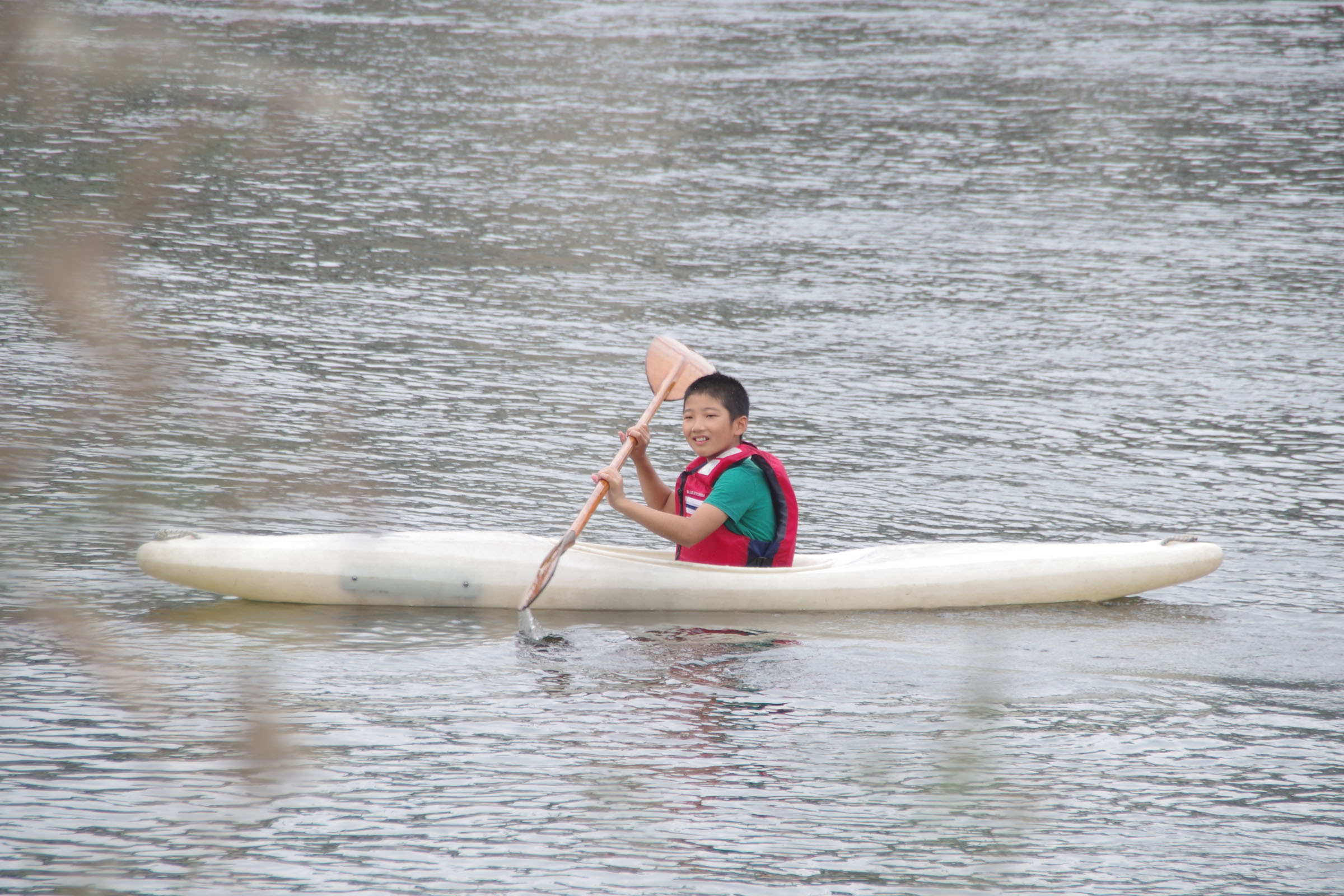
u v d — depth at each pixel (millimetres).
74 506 20172
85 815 11711
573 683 15547
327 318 36625
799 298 41469
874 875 11180
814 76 80875
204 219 46688
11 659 15195
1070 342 37531
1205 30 100125
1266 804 12781
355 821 11844
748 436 28578
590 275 43156
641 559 19250
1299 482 26500
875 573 19141
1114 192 57531
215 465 22859
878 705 15156
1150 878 11266
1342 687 16156
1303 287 44031
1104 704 15352
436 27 91812
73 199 35219
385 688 15125
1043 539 22828
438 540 18672
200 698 14445
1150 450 28484
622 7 104312
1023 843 11805
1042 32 98375
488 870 11070
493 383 31750
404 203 51188
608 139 63906
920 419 30391
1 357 29141
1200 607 19562
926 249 48094
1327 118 71750
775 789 12805
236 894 10523
